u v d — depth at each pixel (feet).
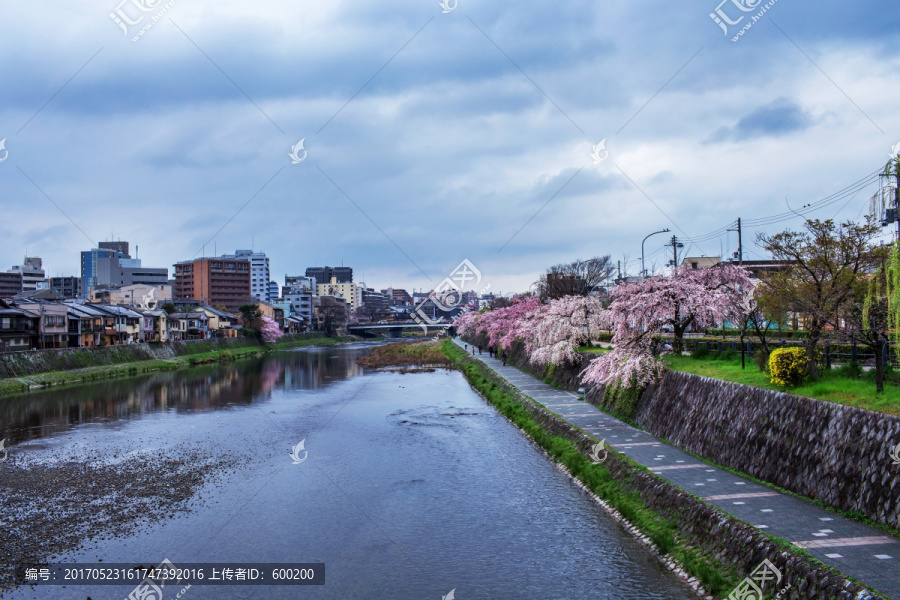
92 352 218.18
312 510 70.79
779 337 98.73
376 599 49.52
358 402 154.81
